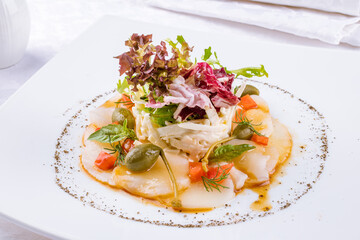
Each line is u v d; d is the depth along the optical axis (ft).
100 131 1.02
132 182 0.96
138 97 1.03
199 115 1.01
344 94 1.24
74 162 1.04
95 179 0.99
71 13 1.70
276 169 1.04
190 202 0.93
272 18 1.54
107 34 1.40
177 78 0.97
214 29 1.57
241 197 0.97
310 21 1.52
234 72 1.08
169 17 1.63
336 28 1.49
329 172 1.02
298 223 0.90
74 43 1.35
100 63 1.32
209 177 0.97
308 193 0.97
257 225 0.89
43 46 1.51
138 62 0.96
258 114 1.11
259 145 1.05
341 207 0.93
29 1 1.76
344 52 1.35
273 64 1.34
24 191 0.95
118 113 1.08
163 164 0.99
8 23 1.31
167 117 1.01
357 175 1.01
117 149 1.02
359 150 1.08
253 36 1.53
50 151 1.06
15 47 1.37
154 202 0.95
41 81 1.23
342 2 1.51
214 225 0.90
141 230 0.88
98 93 1.25
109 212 0.92
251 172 1.01
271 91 1.27
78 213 0.90
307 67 1.32
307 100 1.24
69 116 1.17
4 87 1.33
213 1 1.64
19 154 1.04
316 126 1.16
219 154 0.98
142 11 1.68
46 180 0.98
